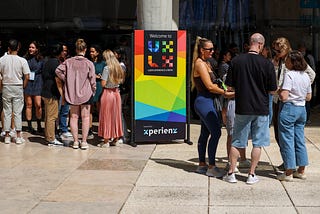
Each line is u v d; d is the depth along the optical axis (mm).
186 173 7469
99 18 15562
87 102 9031
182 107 9586
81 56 9070
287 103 6883
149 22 10086
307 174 7398
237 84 6676
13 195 6402
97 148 9258
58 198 6281
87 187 6750
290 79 6785
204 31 14898
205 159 7688
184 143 9703
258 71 6605
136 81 9328
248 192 6516
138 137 9430
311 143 9711
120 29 15586
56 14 15625
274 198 6266
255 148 6824
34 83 10555
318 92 15180
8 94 9422
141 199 6242
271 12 15094
